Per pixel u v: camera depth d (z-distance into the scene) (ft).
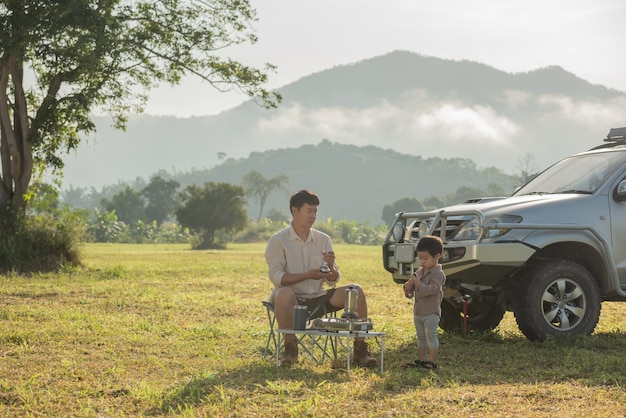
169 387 21.18
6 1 61.31
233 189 212.64
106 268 71.61
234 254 131.54
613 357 24.54
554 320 28.25
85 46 63.41
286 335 24.20
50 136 71.82
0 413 18.37
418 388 20.67
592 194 29.09
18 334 29.50
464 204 30.63
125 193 415.44
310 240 25.36
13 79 68.74
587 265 29.25
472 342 28.66
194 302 43.04
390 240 30.68
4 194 70.18
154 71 71.10
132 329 32.35
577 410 18.07
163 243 267.18
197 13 70.03
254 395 20.01
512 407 18.47
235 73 71.00
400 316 37.93
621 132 32.32
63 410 18.80
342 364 24.21
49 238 70.03
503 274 27.84
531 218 27.94
